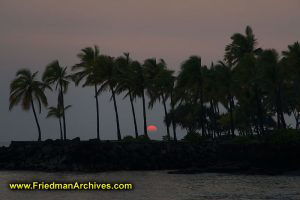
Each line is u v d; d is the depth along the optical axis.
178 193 53.00
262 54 84.56
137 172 78.44
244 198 48.47
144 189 56.72
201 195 51.19
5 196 53.47
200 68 92.19
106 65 92.50
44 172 80.06
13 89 95.94
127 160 83.44
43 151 86.94
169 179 66.50
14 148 90.56
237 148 81.81
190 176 70.50
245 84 84.56
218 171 76.06
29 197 52.62
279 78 81.06
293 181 62.25
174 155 86.38
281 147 74.94
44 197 52.50
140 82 95.25
